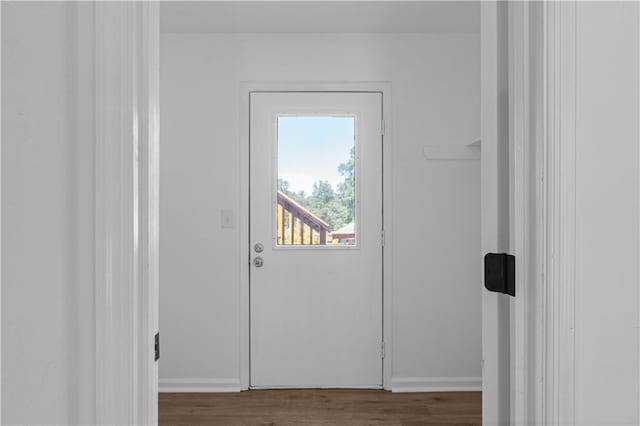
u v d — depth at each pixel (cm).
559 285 80
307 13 287
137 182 78
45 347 68
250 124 322
